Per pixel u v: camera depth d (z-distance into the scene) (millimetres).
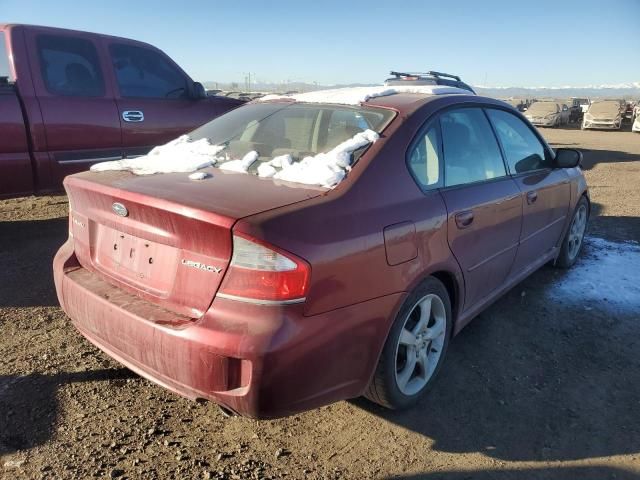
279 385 2111
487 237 3350
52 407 2834
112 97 5980
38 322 3793
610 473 2504
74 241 2982
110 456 2500
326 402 2350
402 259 2602
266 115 3400
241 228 2088
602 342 3752
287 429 2754
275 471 2451
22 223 6395
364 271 2389
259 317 2102
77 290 2664
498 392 3129
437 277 3039
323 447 2627
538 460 2582
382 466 2512
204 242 2197
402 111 3037
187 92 6785
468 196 3158
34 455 2484
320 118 3156
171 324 2244
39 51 5469
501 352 3588
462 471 2496
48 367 3213
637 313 4223
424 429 2785
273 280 2094
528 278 4914
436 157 3066
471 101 3584
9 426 2670
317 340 2191
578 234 5277
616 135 24906
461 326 3322
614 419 2904
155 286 2420
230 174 2732
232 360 2104
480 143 3551
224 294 2154
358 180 2537
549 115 30078
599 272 5117
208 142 3303
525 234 3932
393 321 2590
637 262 5422
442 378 3254
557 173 4539
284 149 3014
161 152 3320
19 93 5285
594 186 9977
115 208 2525
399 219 2605
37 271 4785
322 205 2322
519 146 4070
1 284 4465
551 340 3764
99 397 2943
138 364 2396
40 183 5484
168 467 2447
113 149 6016
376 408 2951
